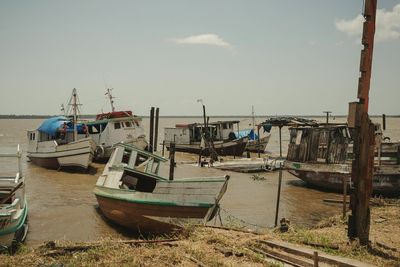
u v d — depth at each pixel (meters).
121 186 15.27
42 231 14.33
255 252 8.39
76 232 14.26
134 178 17.25
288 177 27.95
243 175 28.98
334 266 7.29
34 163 33.88
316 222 15.38
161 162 17.14
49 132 31.48
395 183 19.66
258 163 31.38
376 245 8.95
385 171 19.77
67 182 25.47
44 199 20.06
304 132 23.58
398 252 8.41
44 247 8.86
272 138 81.50
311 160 22.84
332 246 8.63
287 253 8.23
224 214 16.83
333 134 21.95
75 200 19.84
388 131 100.38
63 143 32.56
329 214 16.84
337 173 21.39
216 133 44.94
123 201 14.08
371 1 8.47
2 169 31.44
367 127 8.62
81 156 28.97
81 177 27.53
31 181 25.75
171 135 48.12
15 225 11.43
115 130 34.12
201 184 12.77
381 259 7.83
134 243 9.23
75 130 30.97
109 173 16.47
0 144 56.94
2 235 10.80
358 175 8.80
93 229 14.67
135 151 16.94
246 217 16.34
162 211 13.12
